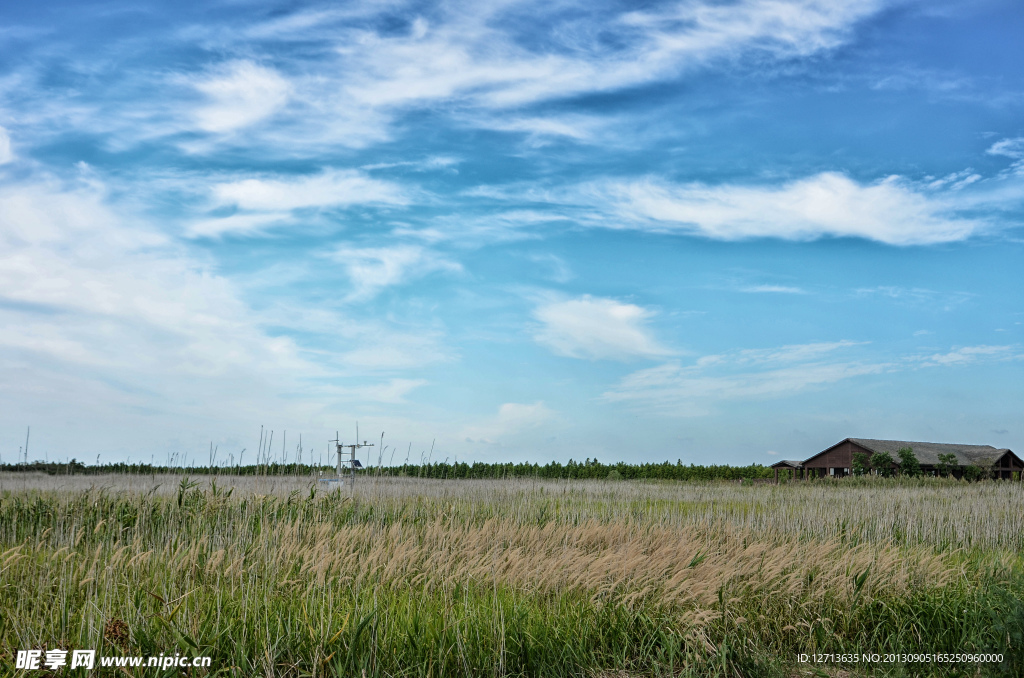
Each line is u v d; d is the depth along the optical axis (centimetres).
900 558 912
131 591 648
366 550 873
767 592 755
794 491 2536
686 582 715
